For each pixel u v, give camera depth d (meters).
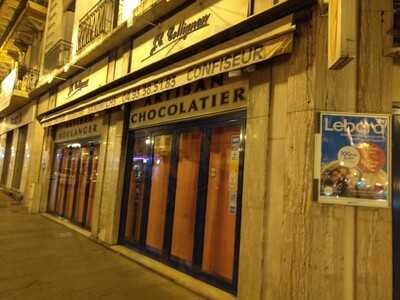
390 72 2.81
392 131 2.82
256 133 3.44
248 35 3.39
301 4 2.97
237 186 3.80
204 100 4.41
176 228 4.68
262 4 3.55
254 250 3.26
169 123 5.08
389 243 2.65
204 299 3.57
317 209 2.77
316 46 2.92
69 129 8.70
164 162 5.17
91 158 7.33
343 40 2.21
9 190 13.23
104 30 6.65
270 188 3.25
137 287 3.81
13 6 12.24
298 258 2.80
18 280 3.81
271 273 3.10
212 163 4.29
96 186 6.40
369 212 2.71
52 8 10.30
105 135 6.39
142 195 5.51
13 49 15.53
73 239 6.09
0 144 16.91
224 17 4.12
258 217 3.27
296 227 2.84
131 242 5.50
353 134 2.78
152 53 5.48
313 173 2.82
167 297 3.56
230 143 4.06
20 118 12.92
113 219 5.71
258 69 3.51
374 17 2.86
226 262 3.85
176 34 4.95
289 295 2.81
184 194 4.67
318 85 2.88
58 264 4.51
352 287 2.63
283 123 3.22
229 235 3.89
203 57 3.92
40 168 9.86
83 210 7.30
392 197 2.75
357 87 2.83
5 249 5.10
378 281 2.62
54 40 9.52
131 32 5.90
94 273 4.22
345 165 2.76
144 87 4.91
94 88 7.19
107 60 6.81
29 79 11.26
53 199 9.12
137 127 5.74
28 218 8.21
